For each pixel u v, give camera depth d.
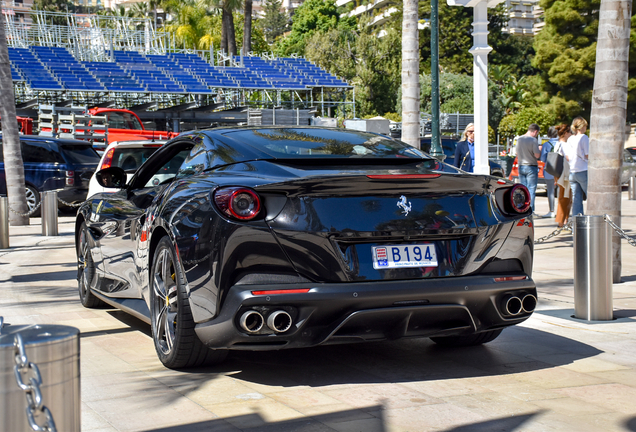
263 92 36.31
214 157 3.75
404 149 4.13
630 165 22.19
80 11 79.62
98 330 4.63
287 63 42.56
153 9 57.59
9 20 38.91
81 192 14.59
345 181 3.17
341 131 4.33
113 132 20.45
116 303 4.62
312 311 3.09
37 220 13.93
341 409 3.00
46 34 38.94
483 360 3.87
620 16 6.05
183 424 2.81
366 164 3.72
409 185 3.31
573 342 4.28
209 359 3.55
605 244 4.83
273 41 113.31
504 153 27.77
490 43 69.81
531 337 4.43
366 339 3.28
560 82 44.56
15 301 5.74
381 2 79.00
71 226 12.59
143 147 9.55
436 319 3.34
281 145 3.83
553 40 45.38
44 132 21.58
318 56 57.72
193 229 3.28
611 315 4.88
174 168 4.54
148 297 3.96
